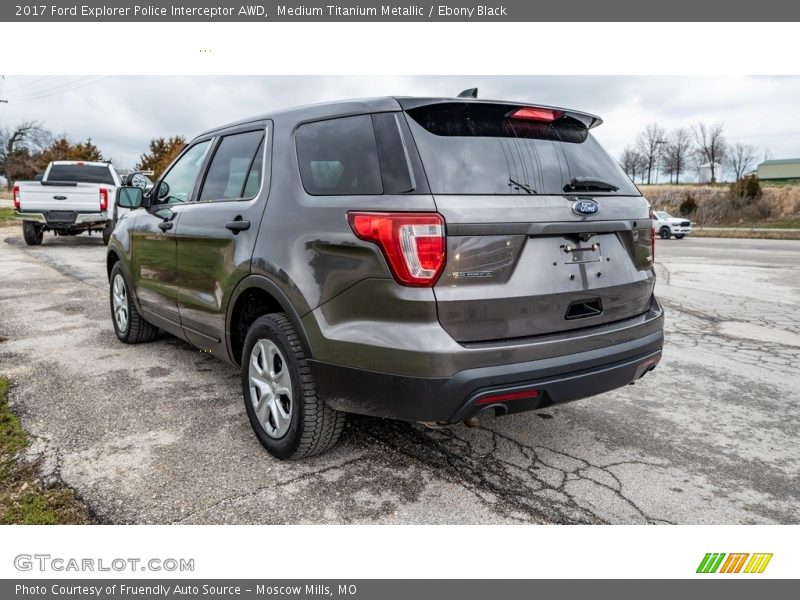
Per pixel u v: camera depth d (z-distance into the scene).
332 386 2.67
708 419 3.74
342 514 2.59
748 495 2.81
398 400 2.45
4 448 3.15
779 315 7.26
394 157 2.52
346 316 2.59
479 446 3.26
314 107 3.07
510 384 2.45
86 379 4.26
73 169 14.98
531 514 2.61
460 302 2.39
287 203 2.95
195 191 3.94
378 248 2.44
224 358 3.61
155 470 2.92
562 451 3.22
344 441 3.27
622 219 2.89
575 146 2.95
